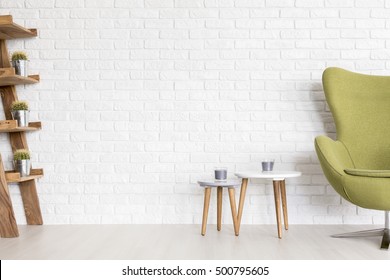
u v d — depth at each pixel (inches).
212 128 142.7
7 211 123.2
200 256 102.1
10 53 143.6
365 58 141.7
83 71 143.6
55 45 143.4
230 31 142.7
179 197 142.5
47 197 142.8
